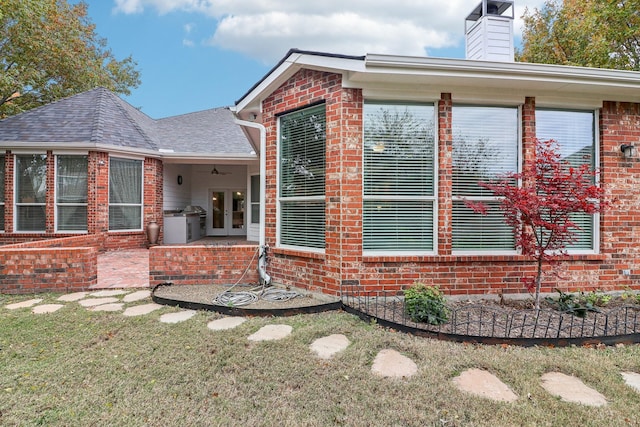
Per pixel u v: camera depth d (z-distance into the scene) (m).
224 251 5.76
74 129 9.94
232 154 11.23
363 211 4.94
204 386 2.68
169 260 5.65
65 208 9.66
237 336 3.62
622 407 2.45
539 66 4.50
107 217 9.83
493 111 5.18
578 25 11.69
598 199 4.41
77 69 14.74
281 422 2.27
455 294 4.93
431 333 3.62
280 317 4.26
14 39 11.51
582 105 5.24
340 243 4.75
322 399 2.52
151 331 3.75
